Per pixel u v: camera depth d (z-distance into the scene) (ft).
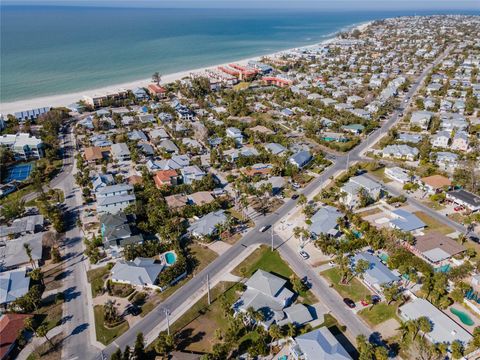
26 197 429.38
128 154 530.27
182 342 245.24
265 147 564.71
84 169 485.56
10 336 241.76
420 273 305.32
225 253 337.31
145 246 330.75
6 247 331.57
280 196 435.94
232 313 263.70
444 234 361.10
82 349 239.30
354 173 477.36
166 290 293.02
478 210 395.55
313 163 519.60
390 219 383.04
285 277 306.55
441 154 520.83
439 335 244.01
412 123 650.43
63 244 345.51
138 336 233.14
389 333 252.42
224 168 500.74
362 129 624.18
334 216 375.86
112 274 303.89
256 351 230.68
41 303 276.21
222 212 385.50
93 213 394.93
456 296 276.41
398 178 468.75
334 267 318.24
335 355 223.71
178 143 576.20
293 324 255.09
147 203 411.34
